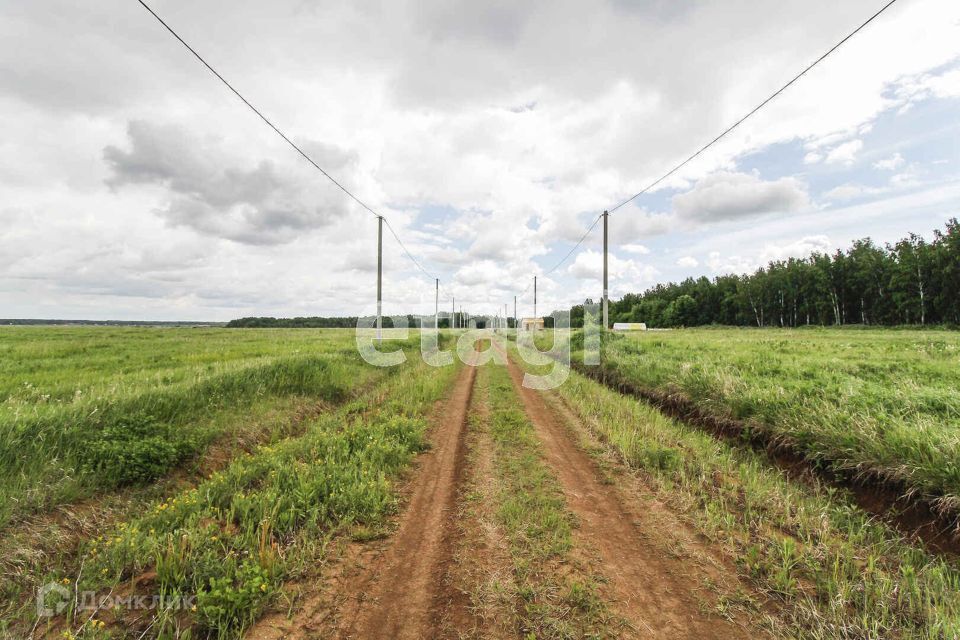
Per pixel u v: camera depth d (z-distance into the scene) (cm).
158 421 693
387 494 541
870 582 364
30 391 862
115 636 304
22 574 364
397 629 320
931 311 5216
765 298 7494
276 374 1083
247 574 359
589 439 815
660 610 339
